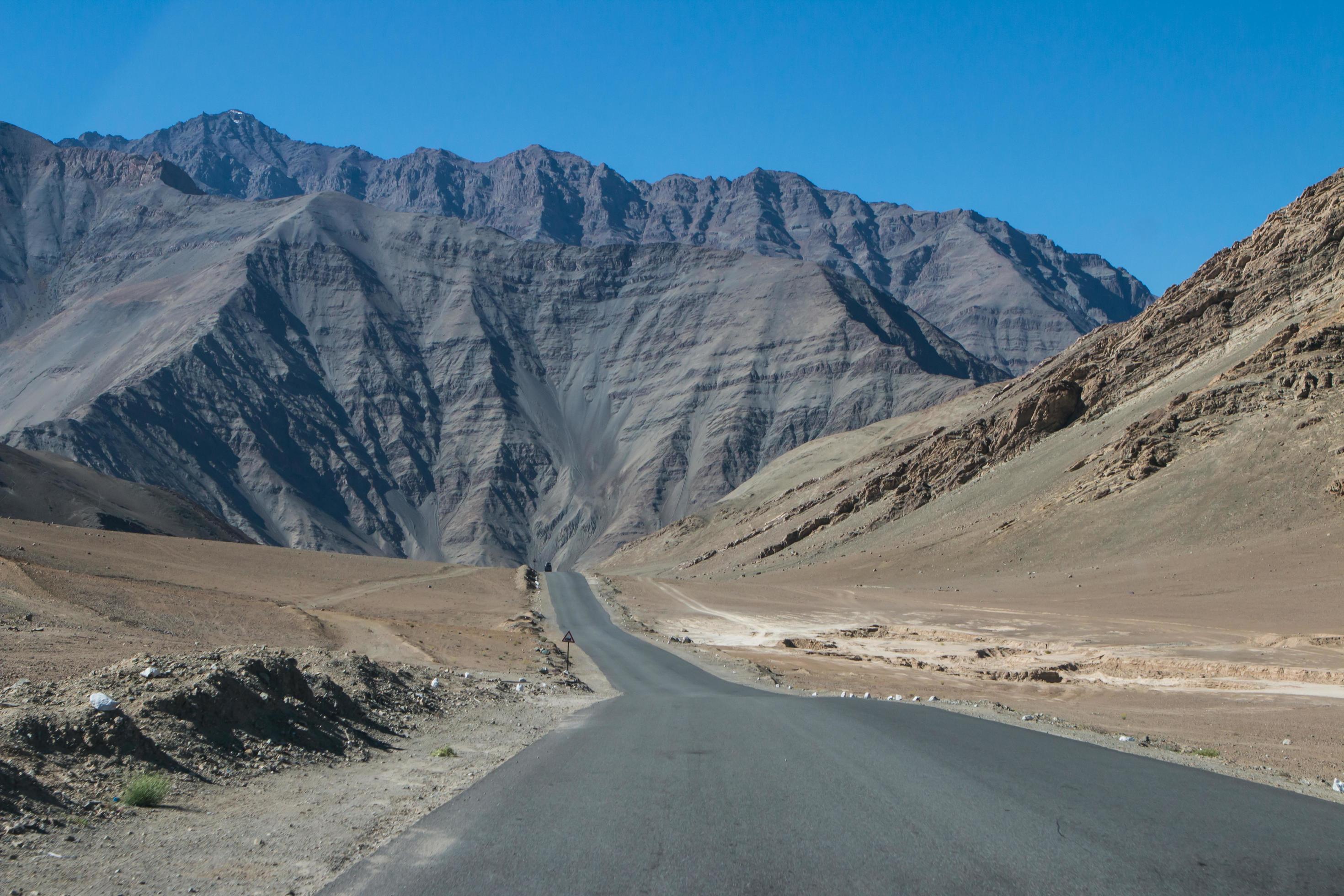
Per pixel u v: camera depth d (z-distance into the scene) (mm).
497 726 21625
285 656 18297
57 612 33625
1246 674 48844
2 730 11516
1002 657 64375
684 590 112375
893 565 119812
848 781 13977
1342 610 63000
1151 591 80875
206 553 89812
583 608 93938
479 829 10844
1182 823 11547
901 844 10266
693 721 22547
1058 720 30781
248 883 8680
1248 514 90750
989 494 132500
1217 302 140125
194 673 15703
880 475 167000
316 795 12539
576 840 10352
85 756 11945
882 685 47906
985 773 14867
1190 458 106000
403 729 19781
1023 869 9391
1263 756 23469
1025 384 185625
